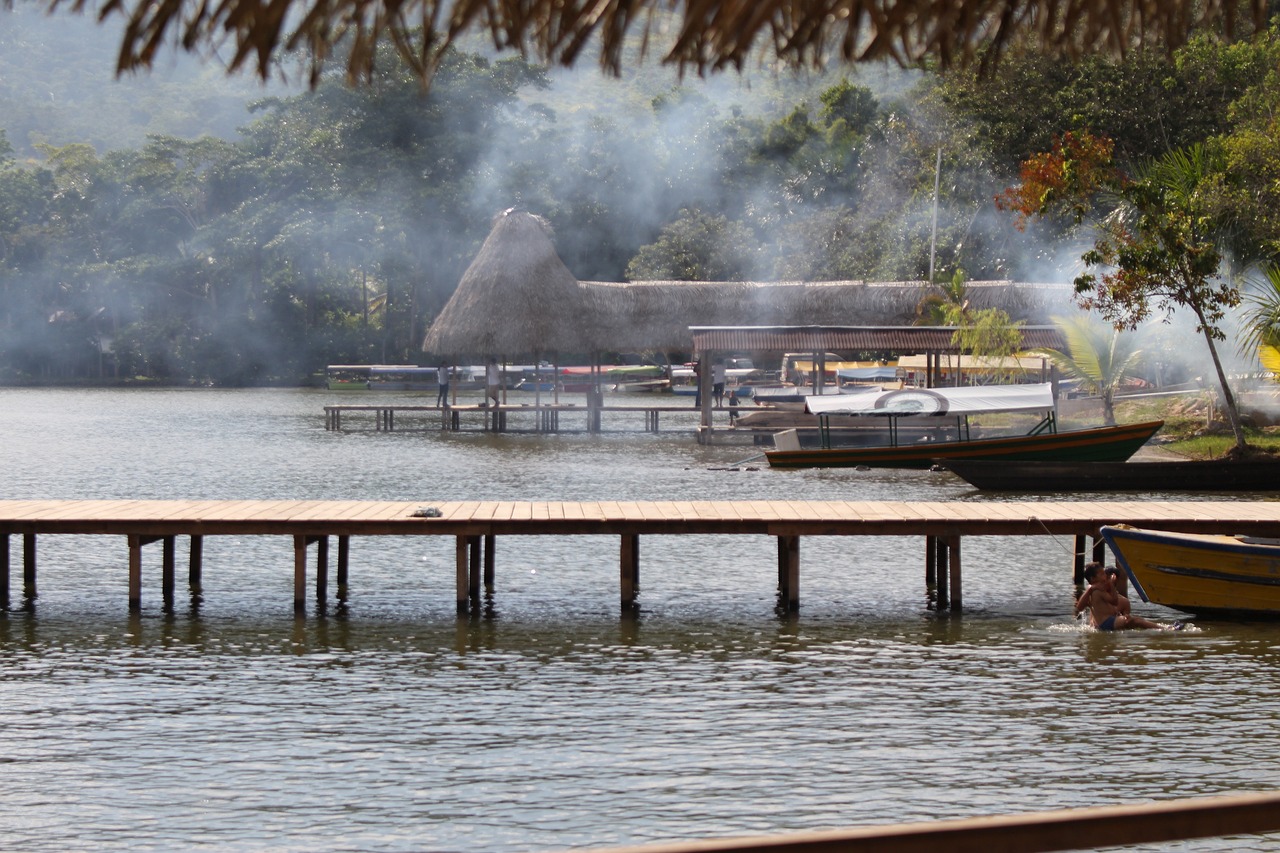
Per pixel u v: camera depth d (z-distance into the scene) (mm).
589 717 12062
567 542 22594
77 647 14867
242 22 3031
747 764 10703
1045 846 3217
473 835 9250
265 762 10781
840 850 3135
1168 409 40156
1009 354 41750
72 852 8969
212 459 38125
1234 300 30641
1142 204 30438
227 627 15953
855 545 22234
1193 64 47281
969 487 30375
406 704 12523
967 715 12125
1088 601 16047
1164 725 11836
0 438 46156
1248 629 15758
